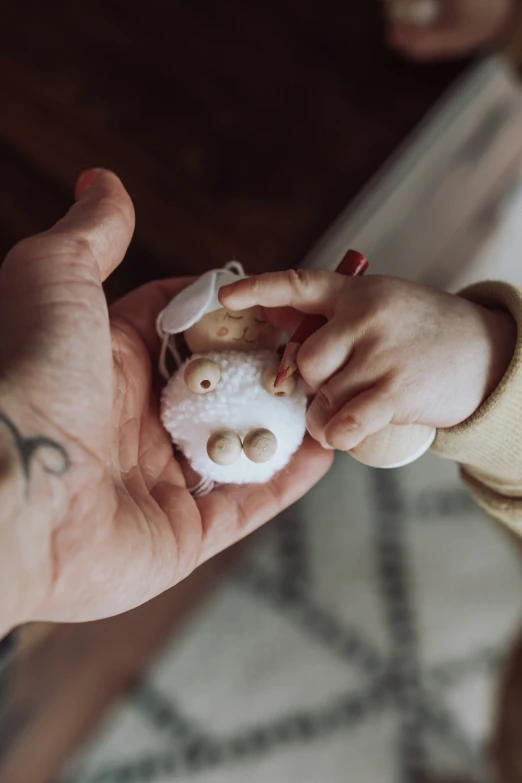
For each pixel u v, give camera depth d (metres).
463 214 0.76
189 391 0.46
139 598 0.45
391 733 0.75
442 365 0.45
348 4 0.77
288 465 0.49
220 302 0.45
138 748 0.75
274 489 0.49
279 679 0.77
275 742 0.75
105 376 0.43
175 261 0.65
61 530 0.42
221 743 0.74
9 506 0.41
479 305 0.47
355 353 0.45
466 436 0.46
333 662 0.78
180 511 0.47
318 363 0.45
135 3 0.74
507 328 0.46
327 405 0.45
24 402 0.42
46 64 0.71
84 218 0.45
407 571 0.81
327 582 0.81
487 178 0.78
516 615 0.79
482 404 0.45
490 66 0.73
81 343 0.43
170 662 0.78
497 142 0.76
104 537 0.43
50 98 0.70
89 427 0.43
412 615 0.80
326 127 0.70
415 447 0.46
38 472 0.41
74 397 0.42
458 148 0.71
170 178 0.68
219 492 0.49
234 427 0.46
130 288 0.64
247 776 0.73
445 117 0.71
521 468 0.47
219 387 0.46
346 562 0.82
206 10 0.75
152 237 0.66
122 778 0.73
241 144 0.69
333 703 0.76
